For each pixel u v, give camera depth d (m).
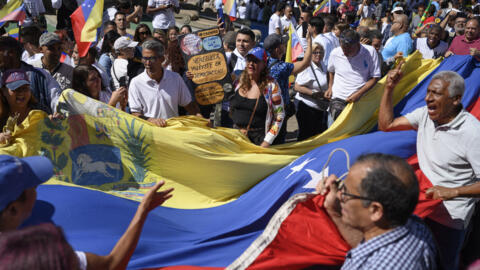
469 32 6.93
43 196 2.93
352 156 3.89
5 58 4.07
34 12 9.02
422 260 1.96
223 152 4.16
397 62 5.06
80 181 3.63
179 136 3.91
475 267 3.74
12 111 3.72
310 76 6.06
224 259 3.03
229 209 3.87
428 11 12.29
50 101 4.23
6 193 1.91
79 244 2.65
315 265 2.76
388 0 17.31
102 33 7.04
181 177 3.96
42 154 3.48
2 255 1.40
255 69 4.49
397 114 5.29
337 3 13.15
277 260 2.71
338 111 5.65
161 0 9.92
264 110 4.64
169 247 3.02
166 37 7.14
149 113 4.58
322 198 2.61
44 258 1.41
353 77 5.49
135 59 5.53
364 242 2.04
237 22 17.22
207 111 5.88
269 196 3.78
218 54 4.89
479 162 3.14
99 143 3.70
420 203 3.43
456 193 3.03
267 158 4.29
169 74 4.56
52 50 4.77
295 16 12.52
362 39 6.56
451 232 3.47
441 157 3.33
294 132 8.12
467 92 4.98
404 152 4.12
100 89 4.54
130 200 3.33
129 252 2.16
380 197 1.94
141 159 3.83
